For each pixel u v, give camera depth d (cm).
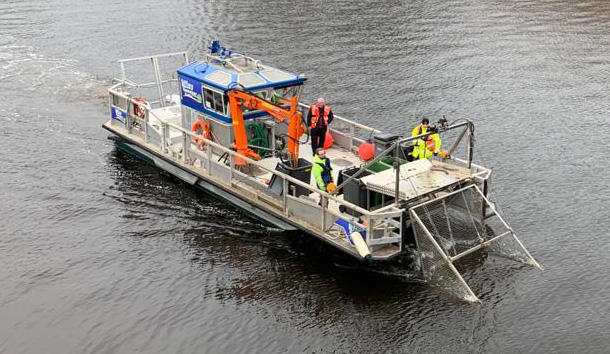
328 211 1653
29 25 3969
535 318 1499
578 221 1917
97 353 1420
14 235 1866
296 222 1733
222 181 1955
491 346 1414
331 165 1988
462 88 2986
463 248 1698
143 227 1903
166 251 1781
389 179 1664
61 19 4106
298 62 3294
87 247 1806
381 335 1451
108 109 2772
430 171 1730
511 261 1708
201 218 1939
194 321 1509
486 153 2370
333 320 1501
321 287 1617
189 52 3481
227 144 2009
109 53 3478
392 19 4103
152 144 2220
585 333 1449
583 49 3531
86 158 2341
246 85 1912
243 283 1641
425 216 1664
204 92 2009
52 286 1641
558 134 2516
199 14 4209
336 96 2886
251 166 1936
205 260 1738
